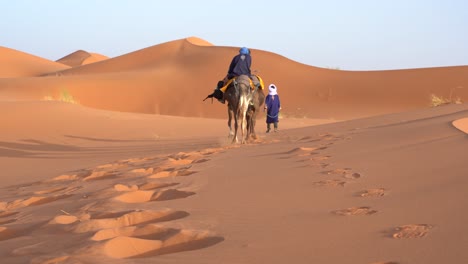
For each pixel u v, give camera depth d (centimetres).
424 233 357
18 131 2120
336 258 324
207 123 2745
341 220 422
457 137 786
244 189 612
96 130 2262
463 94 6669
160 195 640
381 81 7062
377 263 309
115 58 10012
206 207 526
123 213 520
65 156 1579
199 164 889
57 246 405
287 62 7762
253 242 378
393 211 432
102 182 826
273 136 1680
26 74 12631
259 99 1548
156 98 6950
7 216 625
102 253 364
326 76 7294
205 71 7569
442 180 520
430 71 7219
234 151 1086
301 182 617
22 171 1286
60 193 770
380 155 757
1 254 404
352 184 575
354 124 1823
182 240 405
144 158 1188
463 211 396
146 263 338
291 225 422
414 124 1188
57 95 6731
